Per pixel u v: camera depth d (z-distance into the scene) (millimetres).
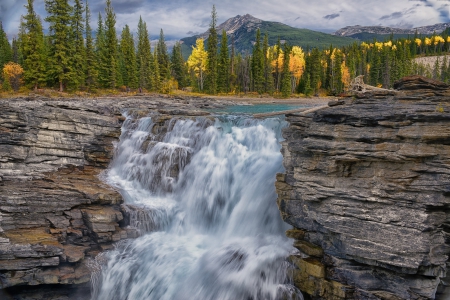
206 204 19547
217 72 77312
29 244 14797
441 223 11375
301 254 14016
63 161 21078
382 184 11719
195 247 17078
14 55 72812
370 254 11820
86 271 15320
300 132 15047
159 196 20875
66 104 22828
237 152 20484
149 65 72562
